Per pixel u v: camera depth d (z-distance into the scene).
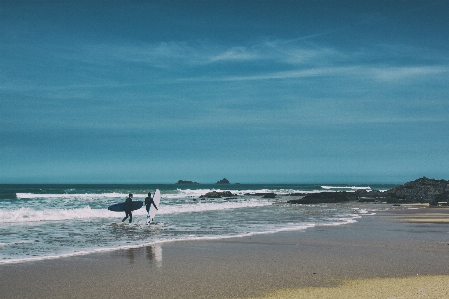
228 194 69.62
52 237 17.36
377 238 17.20
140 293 8.66
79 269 11.00
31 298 8.34
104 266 11.40
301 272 10.66
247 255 13.20
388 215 30.59
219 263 11.87
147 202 23.95
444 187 56.41
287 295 8.47
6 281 9.70
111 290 8.91
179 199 57.31
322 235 18.20
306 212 34.00
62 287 9.16
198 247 14.77
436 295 8.35
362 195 60.44
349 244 15.55
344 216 29.66
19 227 21.09
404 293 8.53
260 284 9.41
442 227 21.73
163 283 9.52
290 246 15.03
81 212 28.69
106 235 18.11
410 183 59.97
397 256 12.96
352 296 8.35
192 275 10.33
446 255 13.14
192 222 24.47
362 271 10.76
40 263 11.80
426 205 46.53
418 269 10.98
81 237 17.41
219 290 8.90
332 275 10.30
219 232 19.45
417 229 20.70
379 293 8.54
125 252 13.66
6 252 13.61
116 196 59.72
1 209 31.00
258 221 25.34
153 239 16.83
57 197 56.03
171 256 12.97
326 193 56.84
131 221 23.83
